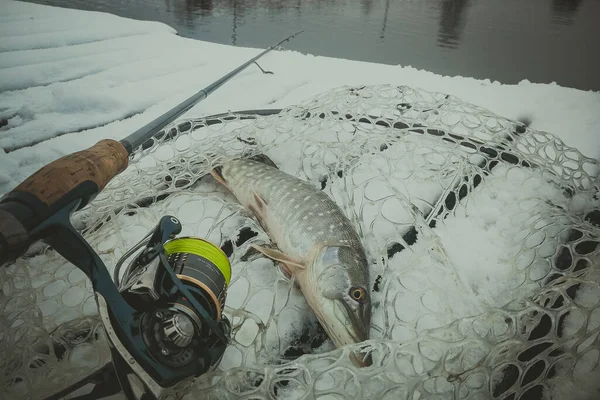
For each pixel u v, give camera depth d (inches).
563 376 51.4
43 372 51.1
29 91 127.0
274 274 70.9
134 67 150.6
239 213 80.6
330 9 318.0
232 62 160.7
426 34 255.0
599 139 106.4
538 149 81.4
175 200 83.6
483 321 56.2
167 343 41.5
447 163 82.7
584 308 49.8
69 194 40.4
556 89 133.6
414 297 64.0
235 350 58.5
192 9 294.0
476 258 72.7
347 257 66.9
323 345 62.4
